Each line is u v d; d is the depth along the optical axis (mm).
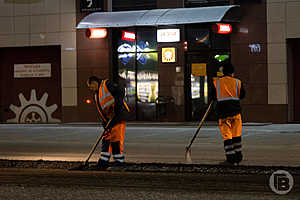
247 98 30281
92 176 11703
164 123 30484
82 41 33375
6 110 35719
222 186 10211
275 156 15289
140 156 15781
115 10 33406
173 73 31812
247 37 30281
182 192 9602
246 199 8914
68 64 33719
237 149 13328
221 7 29922
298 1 29328
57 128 29531
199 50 31797
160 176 11578
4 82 35688
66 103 33781
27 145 19891
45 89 34938
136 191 9758
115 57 33375
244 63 30375
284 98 29625
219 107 13391
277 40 29719
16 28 34688
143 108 32812
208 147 18203
